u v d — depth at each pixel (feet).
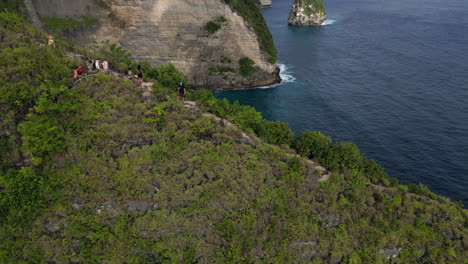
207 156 96.48
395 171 159.43
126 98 101.76
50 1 249.34
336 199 97.55
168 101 106.83
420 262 95.04
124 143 93.56
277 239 90.63
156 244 85.76
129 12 262.06
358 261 92.38
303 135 123.24
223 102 124.16
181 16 263.49
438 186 149.59
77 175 87.35
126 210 87.35
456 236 95.61
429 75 258.57
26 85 94.22
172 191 89.56
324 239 92.63
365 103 222.48
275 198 94.53
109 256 84.28
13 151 88.48
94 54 130.00
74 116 94.12
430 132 187.42
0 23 115.75
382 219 95.55
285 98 240.94
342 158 111.65
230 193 92.38
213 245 87.61
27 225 84.23
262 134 119.55
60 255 84.12
